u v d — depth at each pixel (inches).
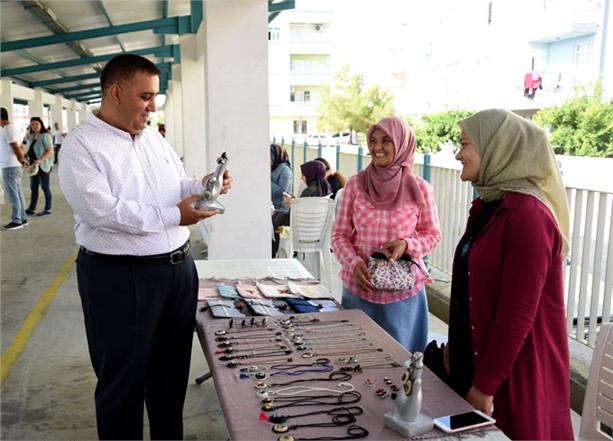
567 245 72.4
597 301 139.9
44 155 366.3
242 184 203.6
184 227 91.4
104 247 82.1
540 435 69.0
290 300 111.0
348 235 113.9
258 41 198.1
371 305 109.7
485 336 72.8
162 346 93.6
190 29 372.2
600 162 366.3
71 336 165.8
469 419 64.4
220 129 200.1
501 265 70.8
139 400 86.1
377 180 109.3
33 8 296.5
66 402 127.1
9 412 122.3
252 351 85.4
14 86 609.9
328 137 1400.1
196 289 95.3
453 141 756.0
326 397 70.7
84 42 464.4
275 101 1825.8
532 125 71.0
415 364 63.3
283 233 233.6
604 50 708.7
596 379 78.2
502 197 72.2
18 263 248.8
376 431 63.0
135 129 84.0
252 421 64.8
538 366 69.4
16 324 175.0
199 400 129.3
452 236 205.8
